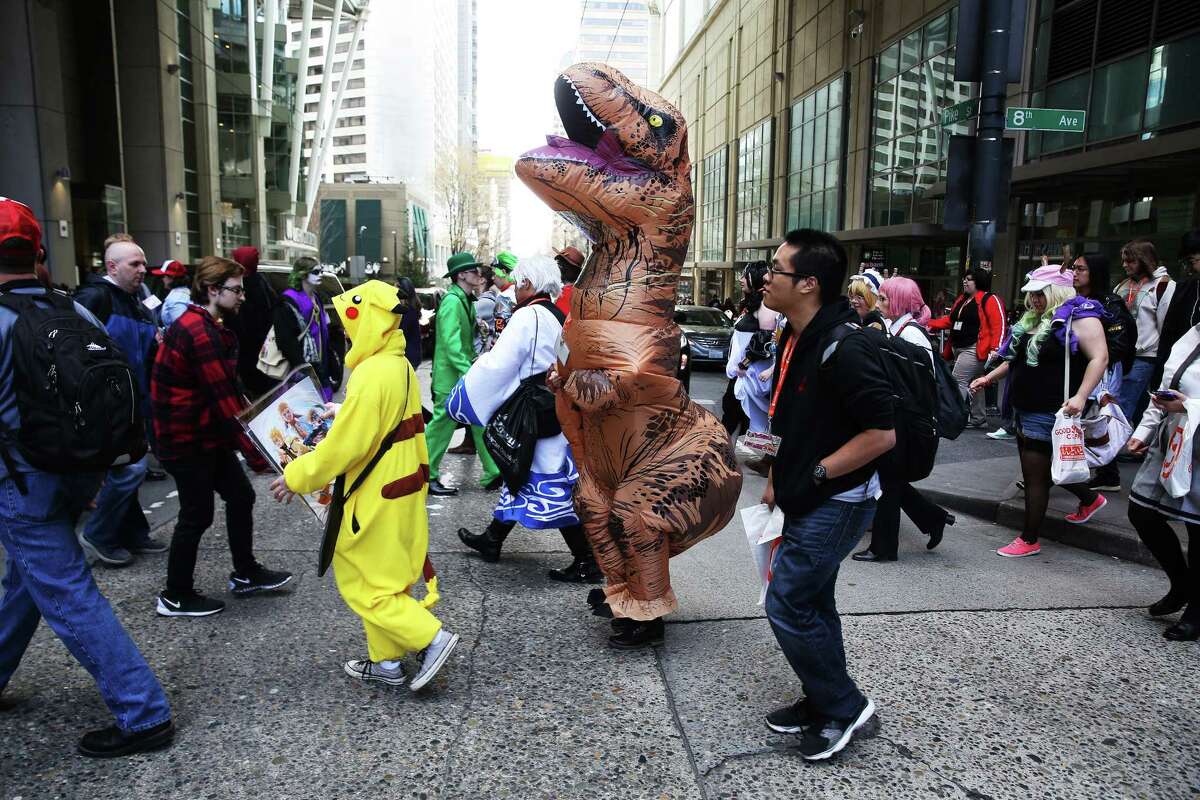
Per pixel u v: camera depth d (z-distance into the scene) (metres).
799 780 2.64
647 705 3.12
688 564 4.81
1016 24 7.71
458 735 2.90
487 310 8.25
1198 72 10.78
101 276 4.96
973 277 8.90
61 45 22.78
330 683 3.26
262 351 6.93
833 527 2.62
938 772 2.69
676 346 3.48
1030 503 4.93
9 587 2.87
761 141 30.55
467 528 5.52
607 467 3.54
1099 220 13.23
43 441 2.49
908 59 19.41
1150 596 4.26
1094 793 2.57
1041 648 3.60
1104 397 4.78
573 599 4.23
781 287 2.70
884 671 3.37
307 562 4.68
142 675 2.75
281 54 38.22
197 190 29.42
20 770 2.65
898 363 2.67
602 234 3.44
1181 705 3.12
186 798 2.52
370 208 82.62
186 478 3.76
